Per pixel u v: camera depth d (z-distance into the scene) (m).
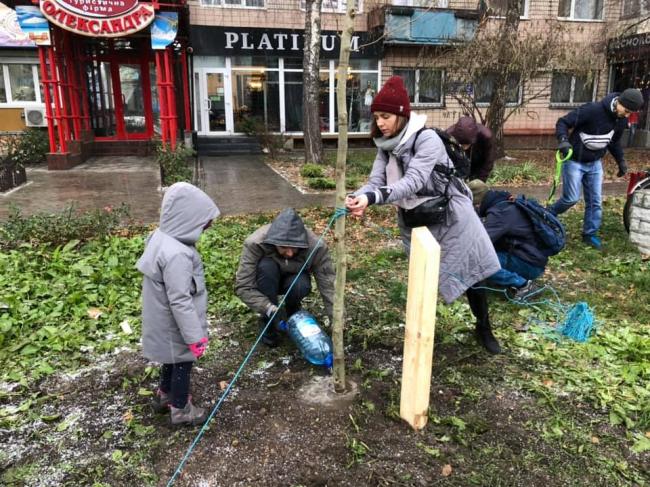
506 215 4.38
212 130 19.05
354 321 4.31
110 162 14.97
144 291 2.77
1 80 17.47
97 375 3.54
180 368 2.84
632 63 19.61
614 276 5.38
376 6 18.47
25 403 3.19
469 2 19.08
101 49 16.69
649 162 15.85
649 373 3.43
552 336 4.03
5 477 2.55
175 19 12.78
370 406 3.07
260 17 18.48
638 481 2.53
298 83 19.45
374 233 7.27
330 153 17.47
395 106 2.88
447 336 3.99
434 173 3.13
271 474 2.57
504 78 13.98
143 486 2.51
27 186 10.88
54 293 4.79
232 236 6.93
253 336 4.03
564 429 2.92
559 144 5.55
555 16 19.88
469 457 2.69
